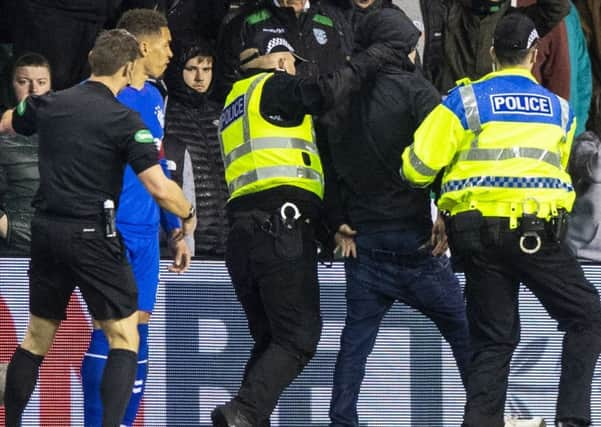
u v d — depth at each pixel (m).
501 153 28.48
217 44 36.50
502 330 28.92
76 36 36.81
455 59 37.44
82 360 32.34
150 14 31.45
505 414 33.09
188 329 32.81
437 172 28.73
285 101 29.28
